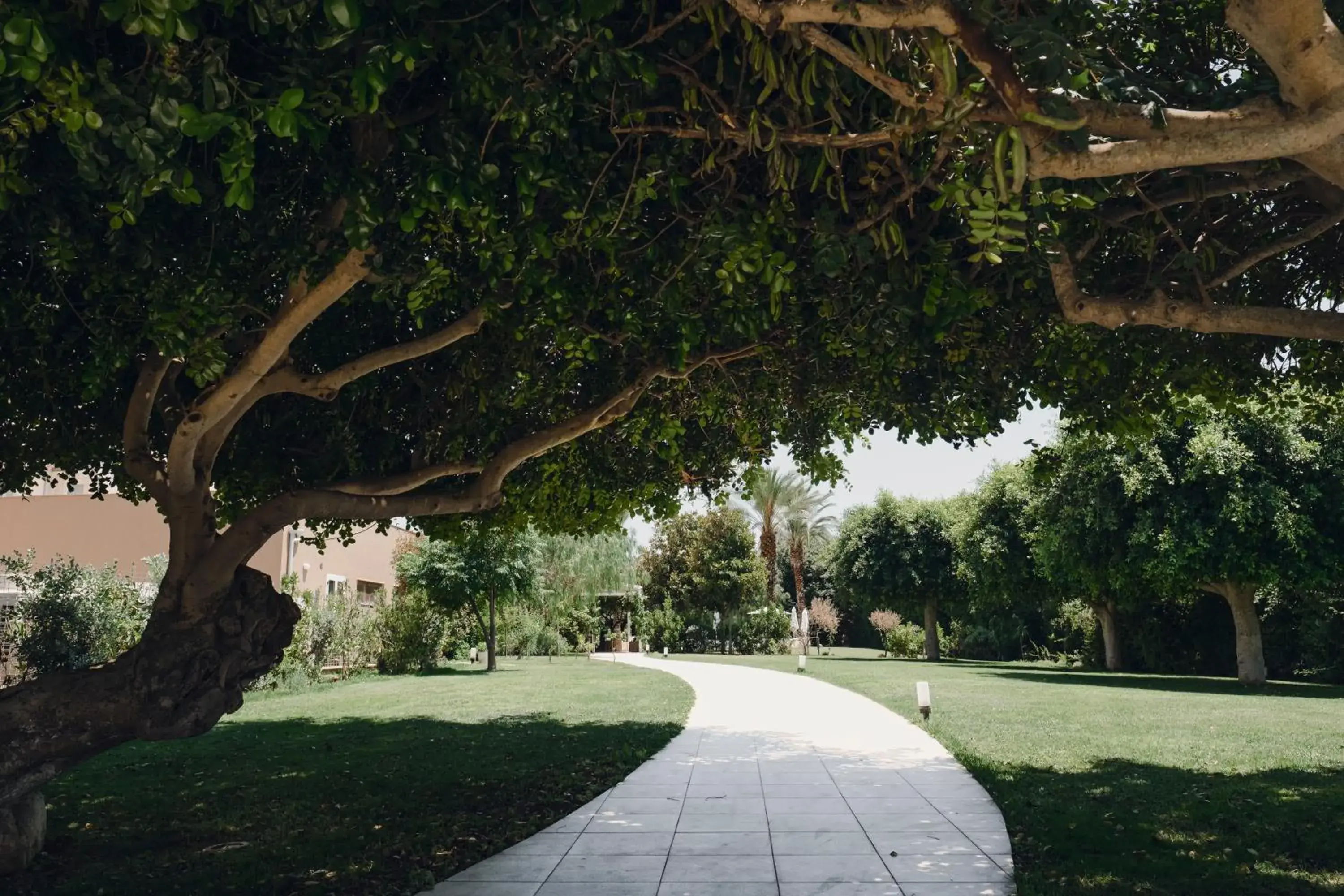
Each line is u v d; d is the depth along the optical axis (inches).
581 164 172.6
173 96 123.5
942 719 613.0
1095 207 209.5
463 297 251.4
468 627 1481.3
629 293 223.9
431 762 445.1
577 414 277.7
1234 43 216.7
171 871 259.8
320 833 303.1
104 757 473.4
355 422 331.6
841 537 1982.0
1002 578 1424.7
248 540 241.6
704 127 178.5
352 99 140.4
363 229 159.9
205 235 191.6
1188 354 289.9
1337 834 286.5
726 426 380.2
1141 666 1392.7
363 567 1421.0
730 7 157.8
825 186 201.8
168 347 191.9
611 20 161.9
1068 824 301.1
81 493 1038.4
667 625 2137.1
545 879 244.8
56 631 706.2
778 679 1043.9
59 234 165.8
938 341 213.6
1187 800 340.5
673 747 486.9
